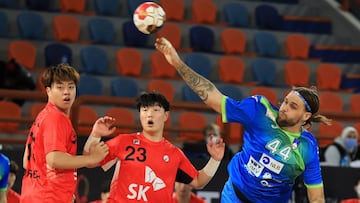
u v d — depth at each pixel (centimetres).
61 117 1229
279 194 1309
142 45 3369
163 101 1294
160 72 3206
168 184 1275
